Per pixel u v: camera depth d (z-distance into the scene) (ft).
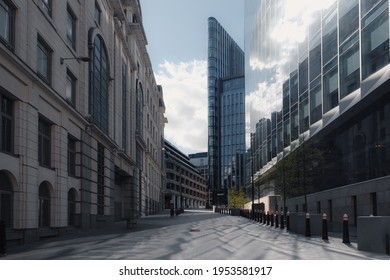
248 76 248.11
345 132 94.79
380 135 77.41
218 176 482.69
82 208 92.99
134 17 197.47
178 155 547.08
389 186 72.38
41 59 73.36
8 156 57.36
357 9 82.74
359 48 80.33
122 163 149.69
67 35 90.12
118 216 162.50
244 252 42.55
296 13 130.00
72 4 91.91
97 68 111.75
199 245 50.90
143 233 78.48
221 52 529.04
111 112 130.11
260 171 190.39
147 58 225.76
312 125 110.22
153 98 284.82
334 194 100.27
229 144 482.28
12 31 61.36
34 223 64.44
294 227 73.46
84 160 95.71
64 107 81.41
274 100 161.48
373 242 41.06
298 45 126.93
